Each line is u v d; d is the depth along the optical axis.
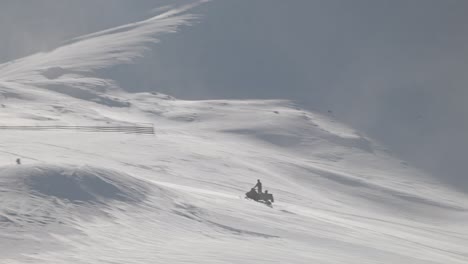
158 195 95.31
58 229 69.00
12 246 61.44
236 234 85.44
